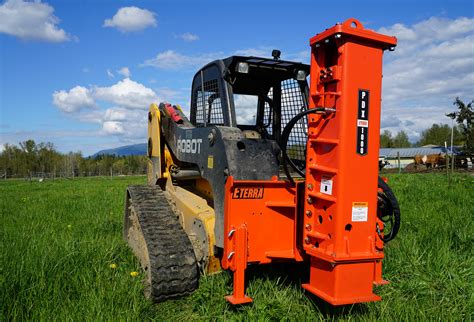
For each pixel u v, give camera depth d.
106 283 4.43
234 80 4.55
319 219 3.65
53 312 3.83
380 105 3.55
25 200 13.15
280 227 4.10
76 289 4.36
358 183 3.47
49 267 4.74
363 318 3.79
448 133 87.50
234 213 3.91
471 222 6.87
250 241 3.98
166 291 4.23
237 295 3.87
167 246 4.47
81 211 10.34
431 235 6.15
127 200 6.65
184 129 5.29
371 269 3.55
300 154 4.71
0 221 8.77
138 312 3.88
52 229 7.40
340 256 3.40
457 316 3.91
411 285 4.52
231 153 4.02
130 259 5.56
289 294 4.27
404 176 18.50
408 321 3.73
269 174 4.08
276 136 5.07
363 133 3.48
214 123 4.85
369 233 3.54
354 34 3.36
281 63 4.55
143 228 4.83
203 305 4.07
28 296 4.09
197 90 5.41
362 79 3.46
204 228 4.47
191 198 5.35
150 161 6.95
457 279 4.56
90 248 5.75
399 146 95.69
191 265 4.34
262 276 4.66
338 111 3.44
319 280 3.63
